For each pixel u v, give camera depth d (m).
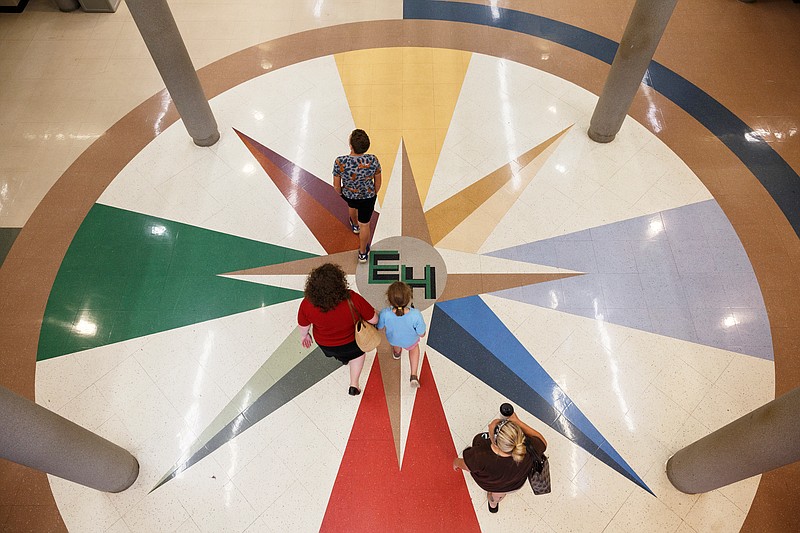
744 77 7.37
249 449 5.01
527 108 7.13
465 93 7.27
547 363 5.38
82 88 7.43
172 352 5.49
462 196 6.41
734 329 5.54
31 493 4.85
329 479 4.88
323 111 7.15
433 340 5.51
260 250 6.10
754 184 6.46
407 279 5.84
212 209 6.39
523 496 4.79
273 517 4.74
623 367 5.36
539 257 5.99
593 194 6.41
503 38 7.81
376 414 5.14
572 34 7.84
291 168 6.68
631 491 4.80
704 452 4.28
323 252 6.07
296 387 5.29
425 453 4.97
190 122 6.53
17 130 7.06
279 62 7.64
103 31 8.02
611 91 6.21
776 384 5.24
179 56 5.84
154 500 4.81
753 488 4.79
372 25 7.98
